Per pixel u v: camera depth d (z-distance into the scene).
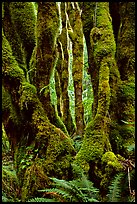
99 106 4.89
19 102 5.31
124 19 5.45
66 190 4.20
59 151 4.96
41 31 5.55
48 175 4.81
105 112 4.86
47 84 5.63
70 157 4.93
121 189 4.20
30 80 5.89
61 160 4.90
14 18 6.41
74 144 5.73
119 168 4.41
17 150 5.42
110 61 5.02
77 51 8.65
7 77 5.31
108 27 5.12
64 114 9.26
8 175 5.94
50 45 5.63
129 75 5.32
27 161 5.09
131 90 5.19
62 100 9.37
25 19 6.46
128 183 4.25
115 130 5.00
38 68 5.63
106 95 4.85
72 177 4.77
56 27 5.65
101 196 4.43
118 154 4.80
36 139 5.17
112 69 5.11
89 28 5.41
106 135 4.86
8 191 5.50
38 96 5.56
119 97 5.15
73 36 8.68
